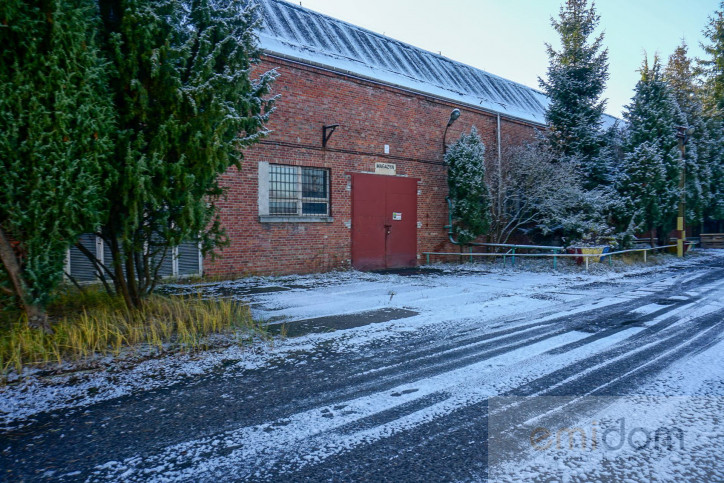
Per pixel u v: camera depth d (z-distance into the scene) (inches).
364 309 311.1
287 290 391.2
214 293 369.7
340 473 109.2
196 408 147.6
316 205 515.2
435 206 642.2
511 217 682.2
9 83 183.0
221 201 433.7
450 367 189.5
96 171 203.3
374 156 565.0
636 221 701.9
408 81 645.3
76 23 193.0
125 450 120.3
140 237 243.0
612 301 349.7
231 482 105.3
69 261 355.9
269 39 499.2
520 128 787.4
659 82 749.9
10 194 186.4
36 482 105.3
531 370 185.3
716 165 997.2
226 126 226.7
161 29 220.4
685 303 341.7
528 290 403.9
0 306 223.3
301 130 492.1
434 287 416.8
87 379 172.9
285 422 137.3
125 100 218.7
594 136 690.2
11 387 164.6
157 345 212.2
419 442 124.6
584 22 708.0
